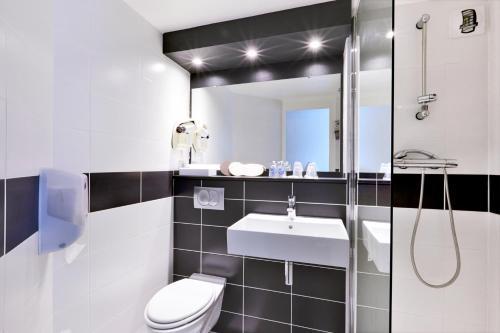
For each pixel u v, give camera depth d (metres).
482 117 1.06
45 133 0.81
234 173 1.85
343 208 1.52
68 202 0.81
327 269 1.50
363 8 1.10
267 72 1.87
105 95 1.23
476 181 1.07
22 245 0.65
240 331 1.68
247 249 1.30
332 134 1.71
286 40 1.52
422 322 1.13
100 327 1.19
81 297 1.09
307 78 1.78
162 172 1.70
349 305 1.39
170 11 1.46
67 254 1.02
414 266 1.10
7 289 0.57
